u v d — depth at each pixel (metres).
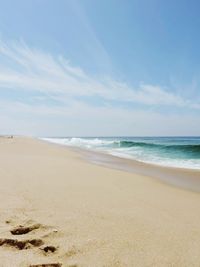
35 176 8.54
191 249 3.61
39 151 22.41
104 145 40.31
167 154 23.50
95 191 6.97
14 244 3.54
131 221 4.64
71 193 6.48
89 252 3.38
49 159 14.98
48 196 5.97
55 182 7.75
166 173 12.29
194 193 7.86
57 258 3.23
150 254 3.41
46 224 4.20
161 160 18.59
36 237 3.72
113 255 3.33
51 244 3.56
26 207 5.01
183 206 6.11
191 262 3.25
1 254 3.27
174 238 3.97
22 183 7.25
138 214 5.11
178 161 17.95
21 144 32.44
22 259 3.14
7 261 3.08
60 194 6.27
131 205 5.80
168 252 3.48
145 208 5.64
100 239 3.76
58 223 4.27
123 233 4.04
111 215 4.89
